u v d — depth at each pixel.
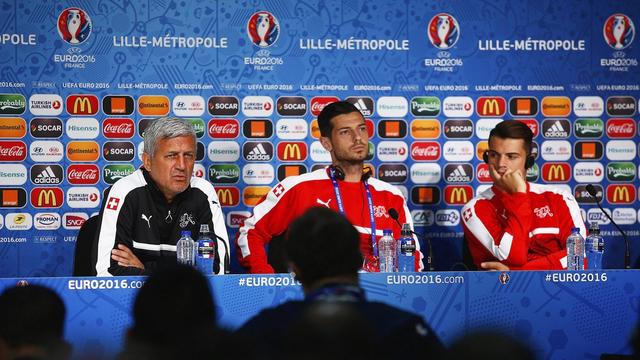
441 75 18.09
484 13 18.11
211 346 5.55
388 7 17.95
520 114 18.22
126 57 17.44
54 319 6.89
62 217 17.39
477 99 18.12
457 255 18.14
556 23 18.22
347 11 17.88
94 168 17.44
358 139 14.91
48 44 17.27
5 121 17.20
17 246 17.31
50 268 17.41
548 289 12.16
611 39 18.28
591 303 12.21
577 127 18.25
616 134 18.34
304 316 5.71
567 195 15.91
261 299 11.85
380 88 17.98
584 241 15.35
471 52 18.12
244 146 17.72
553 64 18.23
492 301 12.10
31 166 17.30
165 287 6.66
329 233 7.61
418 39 18.03
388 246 14.13
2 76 17.16
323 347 5.52
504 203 15.12
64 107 17.33
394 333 7.07
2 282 11.38
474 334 4.73
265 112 17.75
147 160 13.80
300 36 17.81
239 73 17.70
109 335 11.58
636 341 5.78
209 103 17.64
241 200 17.70
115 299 11.59
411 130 18.05
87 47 17.34
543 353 12.16
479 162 18.16
